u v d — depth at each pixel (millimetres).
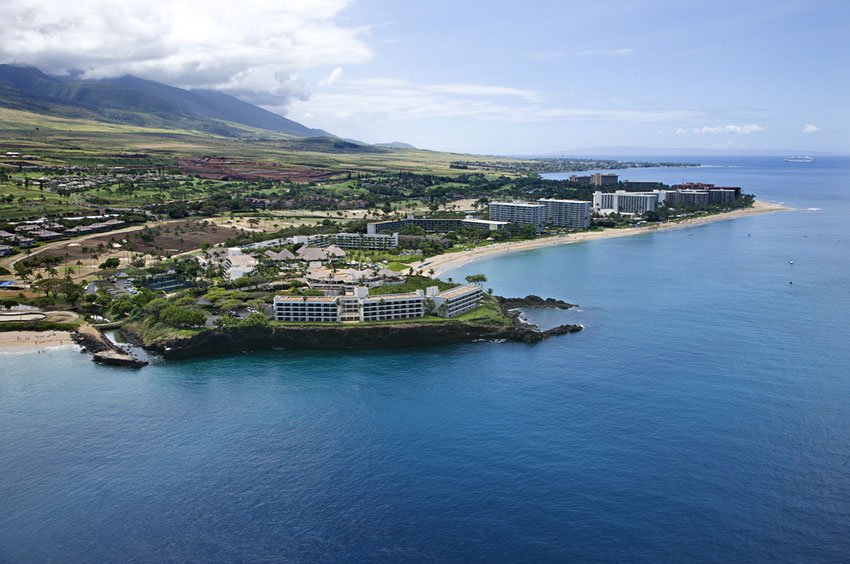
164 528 183125
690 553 170000
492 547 173625
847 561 166500
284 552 173125
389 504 191875
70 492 199375
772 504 188375
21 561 171500
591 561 168125
